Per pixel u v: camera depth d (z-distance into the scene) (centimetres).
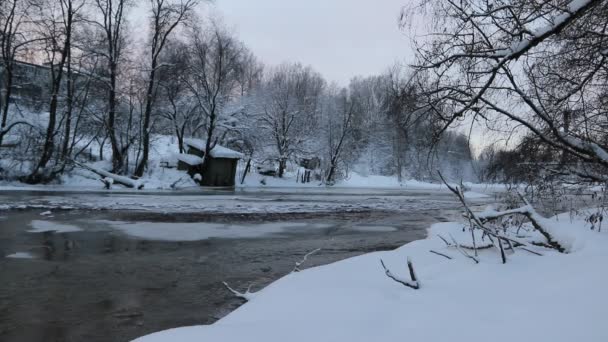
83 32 3622
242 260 1100
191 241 1352
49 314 688
